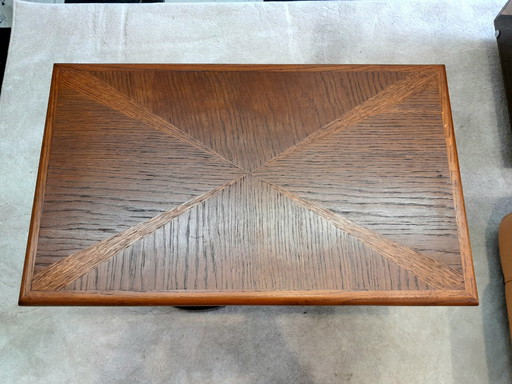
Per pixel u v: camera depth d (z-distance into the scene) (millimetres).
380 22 1285
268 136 764
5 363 957
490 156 1152
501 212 1107
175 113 775
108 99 781
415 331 1011
